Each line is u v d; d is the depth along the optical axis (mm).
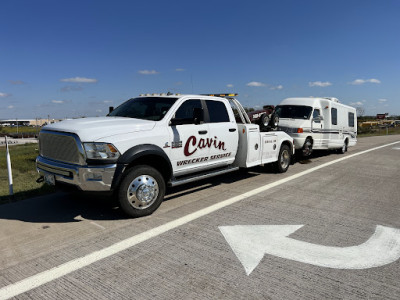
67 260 3465
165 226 4453
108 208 5293
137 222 4621
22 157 12445
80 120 5254
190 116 5836
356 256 3580
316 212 5145
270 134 7816
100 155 4426
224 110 6648
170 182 5375
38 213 5039
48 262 3424
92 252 3652
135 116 5723
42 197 5984
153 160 5184
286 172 8836
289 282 3025
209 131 6070
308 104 12047
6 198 5859
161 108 5613
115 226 4469
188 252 3648
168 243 3889
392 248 3803
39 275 3156
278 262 3422
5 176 8211
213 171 6410
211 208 5285
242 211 5145
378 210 5301
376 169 9547
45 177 5062
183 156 5559
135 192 4734
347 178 8047
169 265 3348
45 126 5164
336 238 4082
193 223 4574
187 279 3074
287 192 6453
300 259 3494
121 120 5234
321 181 7609
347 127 14523
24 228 4402
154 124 5172
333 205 5559
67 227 4438
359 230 4371
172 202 5660
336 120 13250
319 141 12148
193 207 5348
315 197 6090
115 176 4477
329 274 3182
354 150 15789
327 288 2928
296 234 4195
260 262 3418
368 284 3006
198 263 3391
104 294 2830
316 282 3029
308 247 3801
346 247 3814
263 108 9523
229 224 4539
